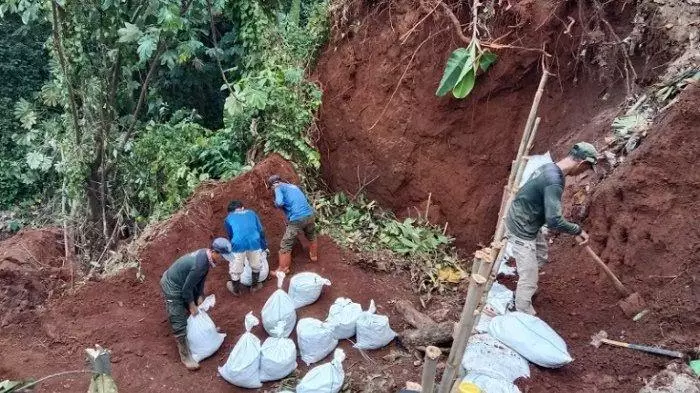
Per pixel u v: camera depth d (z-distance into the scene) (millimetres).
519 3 7379
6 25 12688
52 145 10195
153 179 8133
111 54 7691
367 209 8172
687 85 6180
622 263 5859
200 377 5516
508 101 7773
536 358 5117
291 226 6281
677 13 6852
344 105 8773
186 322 5582
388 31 8359
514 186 4988
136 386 5348
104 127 7879
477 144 7867
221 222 6945
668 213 5656
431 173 8117
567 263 6383
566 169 5340
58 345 5793
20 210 11672
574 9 7309
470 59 7227
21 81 12836
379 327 5566
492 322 5484
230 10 8859
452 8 7754
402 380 5227
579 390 4977
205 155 8164
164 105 10273
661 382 4742
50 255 7086
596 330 5566
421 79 8055
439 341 5539
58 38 7078
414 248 7156
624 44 7098
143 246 6801
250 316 5555
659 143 5844
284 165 7566
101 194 8078
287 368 5402
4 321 5980
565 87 7641
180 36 9578
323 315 6031
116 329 5949
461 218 7898
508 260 6758
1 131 12344
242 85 8367
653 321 5387
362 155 8602
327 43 9273
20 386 4754
